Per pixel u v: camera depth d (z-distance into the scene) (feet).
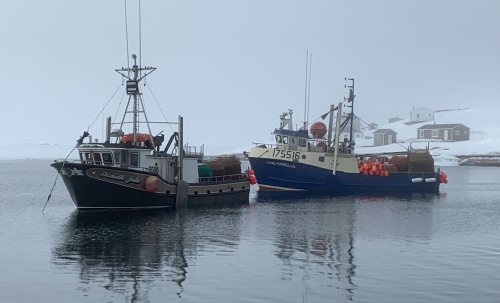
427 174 202.49
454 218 129.90
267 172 190.90
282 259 84.12
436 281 72.95
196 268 78.33
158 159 133.49
